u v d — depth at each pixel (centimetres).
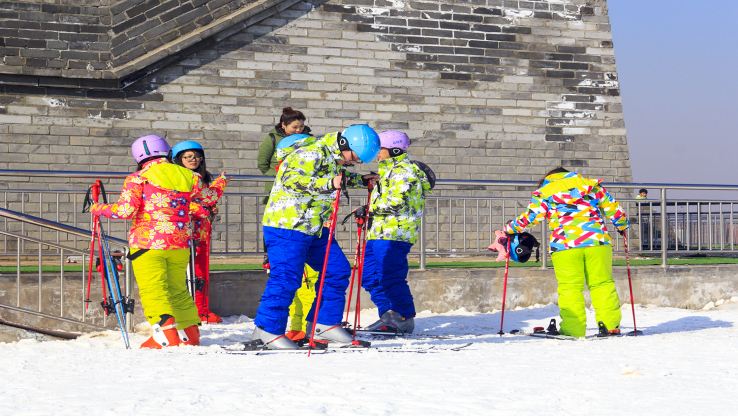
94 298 1786
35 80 2509
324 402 835
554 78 3000
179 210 1448
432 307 2084
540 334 1656
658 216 2536
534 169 2955
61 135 2539
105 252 1493
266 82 2723
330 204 1357
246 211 2531
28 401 855
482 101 2919
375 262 1661
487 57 2938
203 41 2664
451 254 2203
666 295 2288
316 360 1163
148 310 1430
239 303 1920
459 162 2880
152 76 2627
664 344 1383
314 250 1412
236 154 2683
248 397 852
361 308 2027
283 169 1341
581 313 1609
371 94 2816
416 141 2848
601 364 1110
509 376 998
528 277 2173
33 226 2405
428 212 2745
